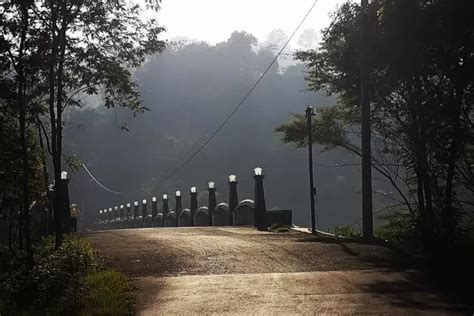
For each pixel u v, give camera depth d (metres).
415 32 11.71
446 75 12.28
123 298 8.62
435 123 12.71
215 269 11.45
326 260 12.12
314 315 7.58
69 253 10.84
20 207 13.27
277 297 8.73
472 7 10.15
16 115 11.99
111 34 12.63
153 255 13.37
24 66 11.44
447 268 10.84
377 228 19.77
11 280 9.69
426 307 7.91
